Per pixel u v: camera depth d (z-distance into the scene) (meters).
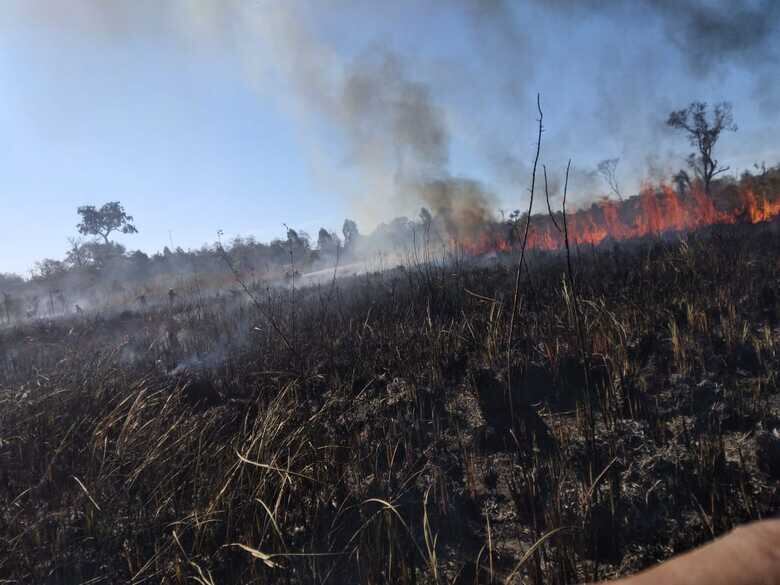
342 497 4.09
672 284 7.13
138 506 4.19
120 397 5.98
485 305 7.35
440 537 3.68
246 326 9.00
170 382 6.50
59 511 4.29
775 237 9.00
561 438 4.45
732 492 3.60
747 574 0.56
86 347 9.30
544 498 3.85
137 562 3.69
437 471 4.23
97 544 3.91
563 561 3.15
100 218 56.16
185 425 5.16
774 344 5.30
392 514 3.80
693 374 5.10
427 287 8.18
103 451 4.81
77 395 6.10
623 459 4.08
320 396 5.77
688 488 3.69
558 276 8.09
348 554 3.56
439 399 5.37
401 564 3.29
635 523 3.50
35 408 5.82
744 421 4.35
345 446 4.59
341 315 8.02
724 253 8.10
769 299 6.36
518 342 5.98
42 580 3.66
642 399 4.81
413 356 6.13
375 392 5.73
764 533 0.61
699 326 5.79
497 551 3.49
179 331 10.02
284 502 4.00
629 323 6.06
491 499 3.97
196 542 3.67
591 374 5.20
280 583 3.45
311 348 6.91
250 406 5.47
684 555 0.63
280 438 4.56
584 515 3.51
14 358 9.33
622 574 3.17
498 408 5.06
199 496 4.13
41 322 13.96
